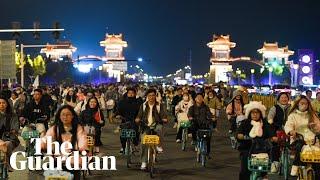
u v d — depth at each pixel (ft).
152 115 44.98
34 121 48.03
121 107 47.83
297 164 33.22
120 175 42.47
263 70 391.45
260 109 31.73
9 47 87.71
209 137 50.01
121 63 447.42
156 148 45.70
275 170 39.73
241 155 32.50
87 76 379.55
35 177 39.06
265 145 31.40
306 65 73.20
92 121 47.47
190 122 54.39
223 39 495.41
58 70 325.83
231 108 59.77
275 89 177.37
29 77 275.59
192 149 60.90
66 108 26.45
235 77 434.71
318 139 33.32
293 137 34.40
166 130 87.66
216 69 490.90
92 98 48.03
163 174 43.37
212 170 45.88
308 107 34.22
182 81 510.99
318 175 29.91
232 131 60.49
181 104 66.44
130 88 48.39
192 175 43.16
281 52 481.87
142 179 40.81
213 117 53.26
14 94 62.95
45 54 399.65
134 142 49.06
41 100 48.47
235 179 41.34
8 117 36.14
